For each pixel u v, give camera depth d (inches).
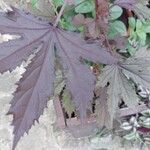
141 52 11.3
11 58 7.1
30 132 15.9
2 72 6.9
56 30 7.6
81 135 15.2
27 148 15.7
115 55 10.7
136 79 10.2
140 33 12.8
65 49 7.5
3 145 15.9
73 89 7.5
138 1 10.7
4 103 16.6
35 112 7.2
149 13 10.9
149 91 13.2
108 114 11.8
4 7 17.7
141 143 15.5
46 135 15.9
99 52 7.6
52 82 7.3
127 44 12.4
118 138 15.6
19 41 7.2
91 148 15.6
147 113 14.2
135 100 10.4
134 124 14.6
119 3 10.4
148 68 10.2
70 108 12.3
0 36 17.7
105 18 9.9
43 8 11.1
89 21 10.6
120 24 12.1
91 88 7.5
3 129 16.1
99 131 15.3
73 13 12.1
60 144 15.7
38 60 7.3
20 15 7.4
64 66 7.4
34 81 7.2
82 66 7.5
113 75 10.1
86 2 12.0
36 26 7.5
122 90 10.3
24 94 7.1
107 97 10.8
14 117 7.0
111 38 11.2
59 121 13.6
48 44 7.4
